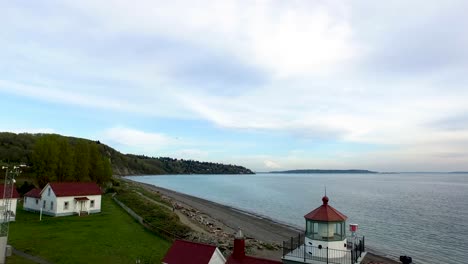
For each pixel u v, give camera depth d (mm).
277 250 44438
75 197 57656
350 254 20125
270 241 51000
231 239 46938
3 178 87188
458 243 53281
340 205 100875
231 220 70562
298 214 84688
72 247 35969
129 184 141500
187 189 171625
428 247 50938
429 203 105312
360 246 20859
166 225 49562
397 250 49125
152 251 35750
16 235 40906
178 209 77875
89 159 84812
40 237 40219
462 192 149000
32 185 76062
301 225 69312
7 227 33969
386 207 95688
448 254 47281
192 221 62250
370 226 67000
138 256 33656
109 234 42906
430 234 59719
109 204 70875
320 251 19703
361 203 105938
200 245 22375
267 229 62094
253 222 69625
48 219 52594
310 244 20219
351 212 85750
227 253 38188
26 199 61969
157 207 66062
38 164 71375
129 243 38750
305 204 105062
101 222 50969
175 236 42344
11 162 113375
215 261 21672
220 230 55656
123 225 49219
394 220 73688
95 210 60281
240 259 20406
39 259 31422
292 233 58906
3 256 29406
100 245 37250
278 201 113688
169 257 22344
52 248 35375
